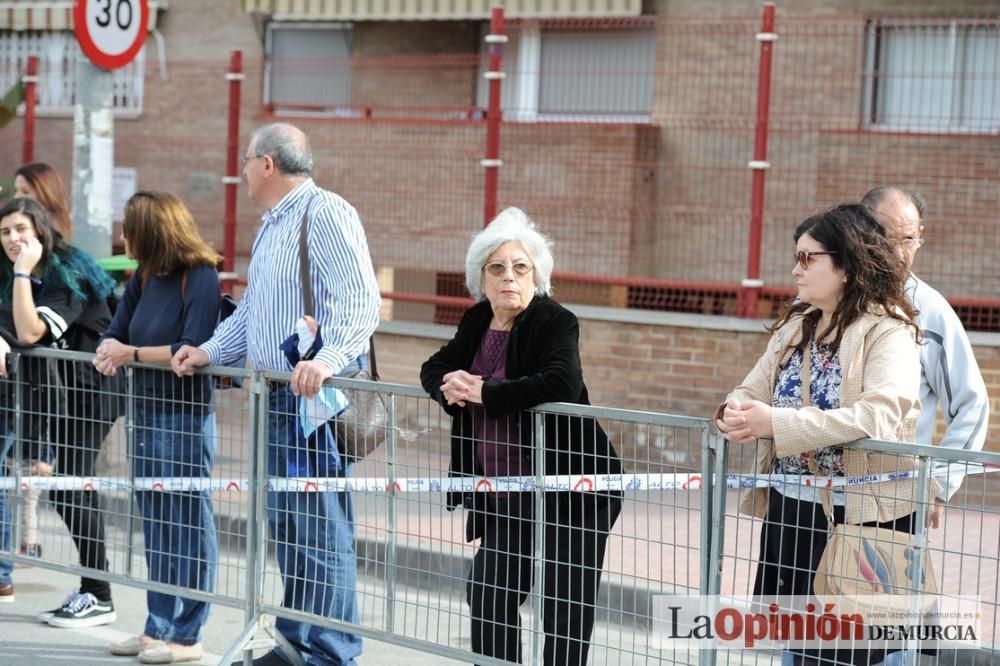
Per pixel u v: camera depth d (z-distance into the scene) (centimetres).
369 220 1187
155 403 575
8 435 633
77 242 866
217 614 676
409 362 1014
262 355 547
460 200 1150
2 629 628
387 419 506
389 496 507
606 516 467
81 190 863
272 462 540
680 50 1134
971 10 1052
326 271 532
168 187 1388
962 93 1011
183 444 571
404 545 623
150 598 587
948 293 987
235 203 1107
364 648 627
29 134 1238
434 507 563
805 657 421
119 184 1372
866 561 404
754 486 425
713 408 910
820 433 400
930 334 463
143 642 587
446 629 535
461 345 491
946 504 399
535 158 1145
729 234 1069
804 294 420
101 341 600
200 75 1408
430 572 500
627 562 619
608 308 964
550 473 468
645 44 1160
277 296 539
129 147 1405
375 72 1319
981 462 382
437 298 1048
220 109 1402
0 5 1473
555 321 470
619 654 459
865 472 404
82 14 834
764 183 925
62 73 1470
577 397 460
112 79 866
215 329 585
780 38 1079
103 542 612
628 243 1104
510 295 468
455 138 1197
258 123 1320
